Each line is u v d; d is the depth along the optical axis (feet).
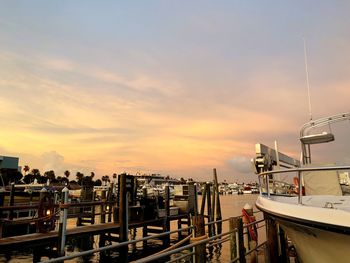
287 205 17.21
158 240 68.18
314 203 19.26
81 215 49.29
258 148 28.78
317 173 24.09
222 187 450.30
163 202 65.10
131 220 54.24
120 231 46.42
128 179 57.88
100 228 43.65
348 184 25.62
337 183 23.49
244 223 32.24
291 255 34.45
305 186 24.47
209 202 72.64
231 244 28.53
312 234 16.06
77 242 62.28
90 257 54.90
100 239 53.47
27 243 34.01
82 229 42.29
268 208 19.20
